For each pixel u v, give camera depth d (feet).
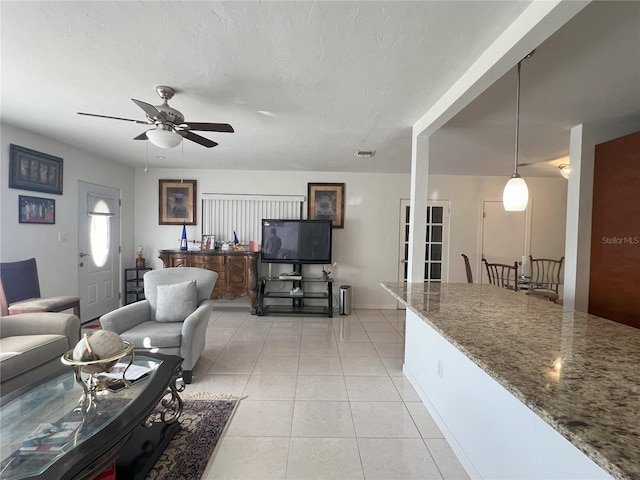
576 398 2.98
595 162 9.82
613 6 4.66
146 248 17.80
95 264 14.87
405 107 8.57
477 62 6.24
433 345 7.66
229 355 11.19
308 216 17.89
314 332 13.84
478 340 4.58
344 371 10.02
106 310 15.60
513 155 13.71
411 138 11.42
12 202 10.78
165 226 17.83
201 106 8.64
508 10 4.82
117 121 10.11
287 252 16.99
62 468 3.87
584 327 5.24
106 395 5.67
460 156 13.97
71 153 13.26
